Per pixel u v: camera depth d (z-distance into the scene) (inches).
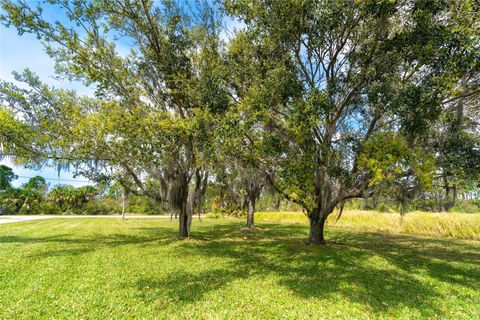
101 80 349.4
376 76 285.6
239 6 301.6
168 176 404.2
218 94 315.0
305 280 231.1
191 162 377.4
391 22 283.0
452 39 218.1
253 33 302.4
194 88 355.3
